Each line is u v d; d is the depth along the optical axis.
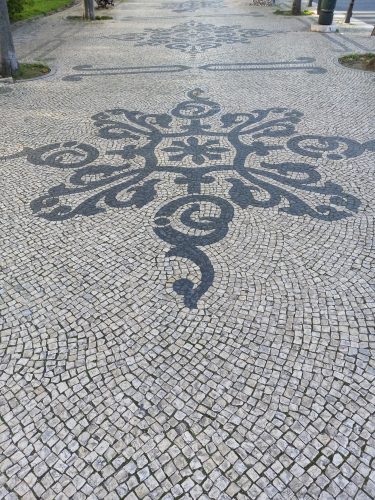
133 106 6.89
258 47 10.51
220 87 7.67
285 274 3.25
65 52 10.68
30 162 5.11
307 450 2.14
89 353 2.67
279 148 5.29
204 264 3.38
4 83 8.21
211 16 15.58
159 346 2.70
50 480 2.06
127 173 4.79
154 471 2.08
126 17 15.85
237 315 2.91
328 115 6.26
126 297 3.08
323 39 11.10
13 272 3.36
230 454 2.14
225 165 4.91
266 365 2.56
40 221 3.98
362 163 4.84
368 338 2.71
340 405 2.33
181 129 5.97
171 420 2.29
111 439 2.22
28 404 2.39
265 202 4.16
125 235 3.74
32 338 2.79
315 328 2.79
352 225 3.78
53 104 7.08
